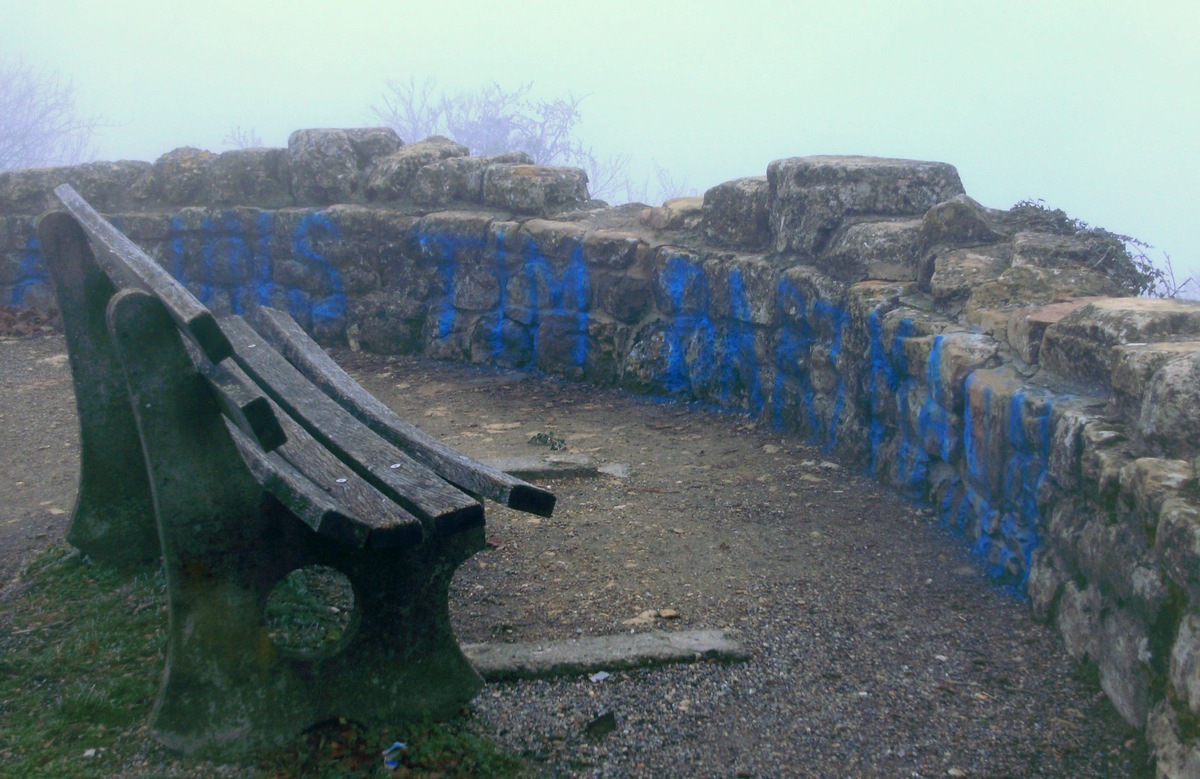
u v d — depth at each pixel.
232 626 2.46
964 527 3.90
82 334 3.33
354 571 2.53
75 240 3.29
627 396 6.38
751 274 5.66
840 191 5.25
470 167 7.47
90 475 3.42
